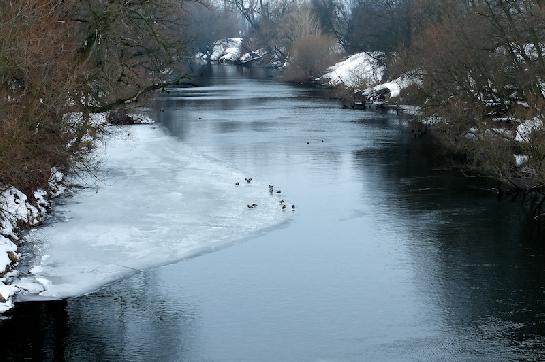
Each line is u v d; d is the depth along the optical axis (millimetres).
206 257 19562
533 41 34594
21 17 21078
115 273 18281
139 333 14922
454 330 15062
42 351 14102
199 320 15570
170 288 17344
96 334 14859
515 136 30562
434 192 27234
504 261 19266
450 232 21891
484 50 37906
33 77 21375
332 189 27719
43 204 24125
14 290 16844
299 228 22344
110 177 29516
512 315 15789
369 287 17438
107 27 27047
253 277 18094
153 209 24328
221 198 26000
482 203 25531
